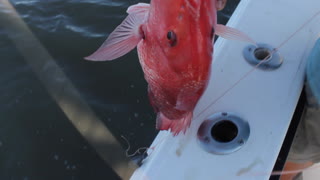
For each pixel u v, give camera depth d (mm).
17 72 3346
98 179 2721
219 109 1284
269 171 1146
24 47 3553
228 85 1350
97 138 2932
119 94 3199
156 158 1186
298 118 1402
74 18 3836
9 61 3430
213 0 585
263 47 1465
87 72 3352
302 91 1441
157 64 628
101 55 720
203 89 641
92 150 2871
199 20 566
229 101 1306
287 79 1379
